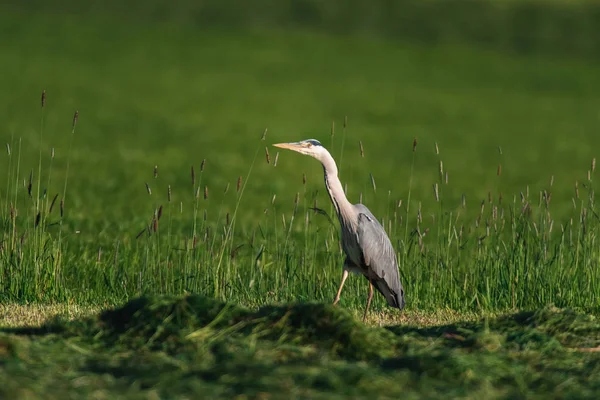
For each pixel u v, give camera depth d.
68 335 7.70
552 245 13.80
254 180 24.62
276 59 50.53
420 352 7.12
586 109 42.16
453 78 48.31
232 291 10.59
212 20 58.88
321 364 6.70
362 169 27.72
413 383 6.50
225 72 46.62
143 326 7.71
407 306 10.68
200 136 32.34
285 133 33.72
